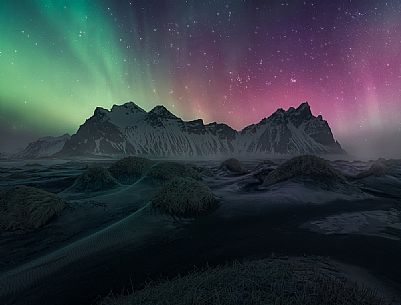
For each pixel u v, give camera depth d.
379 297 5.69
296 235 10.53
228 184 22.56
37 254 9.53
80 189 19.97
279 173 20.48
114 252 9.44
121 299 6.26
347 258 8.26
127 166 25.34
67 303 6.61
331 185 18.31
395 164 36.88
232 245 9.74
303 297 5.06
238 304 4.96
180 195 14.11
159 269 8.13
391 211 14.02
